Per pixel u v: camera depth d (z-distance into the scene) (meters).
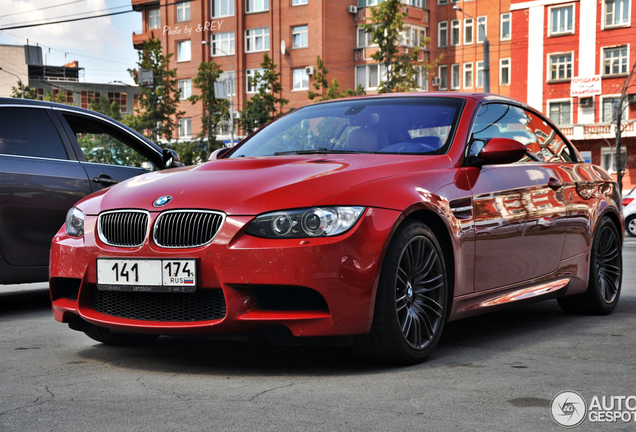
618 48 39.28
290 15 45.53
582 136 39.72
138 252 3.28
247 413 2.59
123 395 2.88
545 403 2.71
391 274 3.23
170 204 3.28
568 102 40.78
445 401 2.74
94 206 3.58
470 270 3.74
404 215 3.29
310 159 3.66
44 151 5.38
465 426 2.42
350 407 2.66
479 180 3.87
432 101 4.29
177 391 2.93
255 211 3.12
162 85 41.88
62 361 3.60
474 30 47.06
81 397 2.85
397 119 4.17
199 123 49.41
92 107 46.19
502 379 3.10
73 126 5.72
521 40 42.12
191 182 3.42
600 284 5.02
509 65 46.03
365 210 3.17
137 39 53.03
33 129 5.36
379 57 37.06
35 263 5.27
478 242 3.78
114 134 5.88
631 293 6.21
